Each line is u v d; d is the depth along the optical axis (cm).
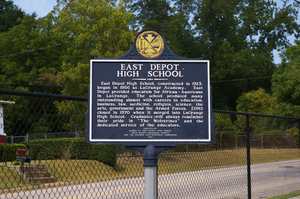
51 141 508
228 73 4600
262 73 4709
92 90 444
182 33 4638
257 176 1385
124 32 2248
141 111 446
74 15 2948
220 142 670
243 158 718
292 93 3462
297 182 1239
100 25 2305
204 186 916
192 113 450
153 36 458
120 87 448
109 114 443
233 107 5216
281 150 1917
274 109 3869
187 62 457
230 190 985
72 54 2552
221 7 4684
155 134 443
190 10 5091
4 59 3703
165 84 452
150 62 454
